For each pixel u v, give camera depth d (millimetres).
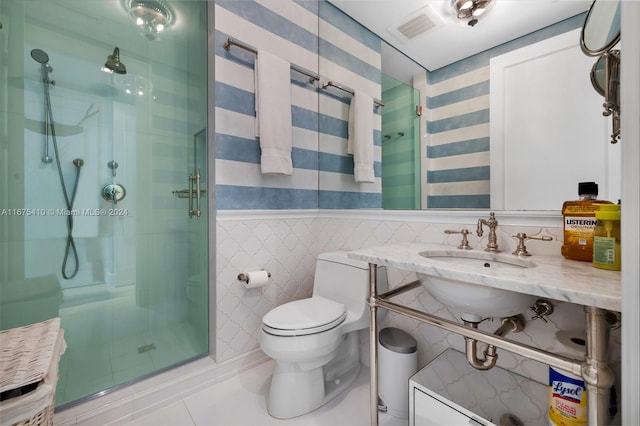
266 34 1688
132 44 1513
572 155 960
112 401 1215
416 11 1418
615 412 669
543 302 952
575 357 750
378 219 1555
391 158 1528
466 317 882
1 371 643
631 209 387
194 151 1672
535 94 1043
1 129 1225
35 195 1292
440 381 1025
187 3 1648
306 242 1878
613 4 714
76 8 1373
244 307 1594
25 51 1265
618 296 498
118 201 1494
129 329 1523
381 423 1172
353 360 1501
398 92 1490
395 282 1424
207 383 1435
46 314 1315
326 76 1913
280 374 1226
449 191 1281
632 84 381
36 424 645
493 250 1044
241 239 1583
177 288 1669
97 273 1443
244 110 1603
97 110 1434
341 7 1793
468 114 1225
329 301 1417
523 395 959
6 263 1236
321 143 1954
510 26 1107
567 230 877
